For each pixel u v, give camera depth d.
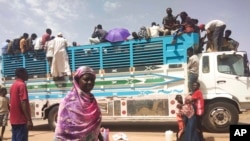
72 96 3.45
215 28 11.27
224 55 11.12
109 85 12.16
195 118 8.10
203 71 11.27
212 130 10.98
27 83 13.65
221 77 11.13
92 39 12.62
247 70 11.14
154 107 11.33
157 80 11.41
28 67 13.77
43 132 12.84
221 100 11.08
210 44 11.54
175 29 11.48
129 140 10.05
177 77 11.10
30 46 13.70
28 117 6.27
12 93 6.30
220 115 10.93
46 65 13.35
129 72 11.85
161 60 11.39
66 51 13.00
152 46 11.55
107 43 12.30
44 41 13.40
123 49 12.03
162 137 10.66
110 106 12.00
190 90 10.91
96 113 3.52
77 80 3.52
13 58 14.23
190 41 11.00
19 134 6.28
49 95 13.21
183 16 11.29
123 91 11.91
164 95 11.21
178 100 9.23
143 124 14.48
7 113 10.69
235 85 11.09
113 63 12.16
